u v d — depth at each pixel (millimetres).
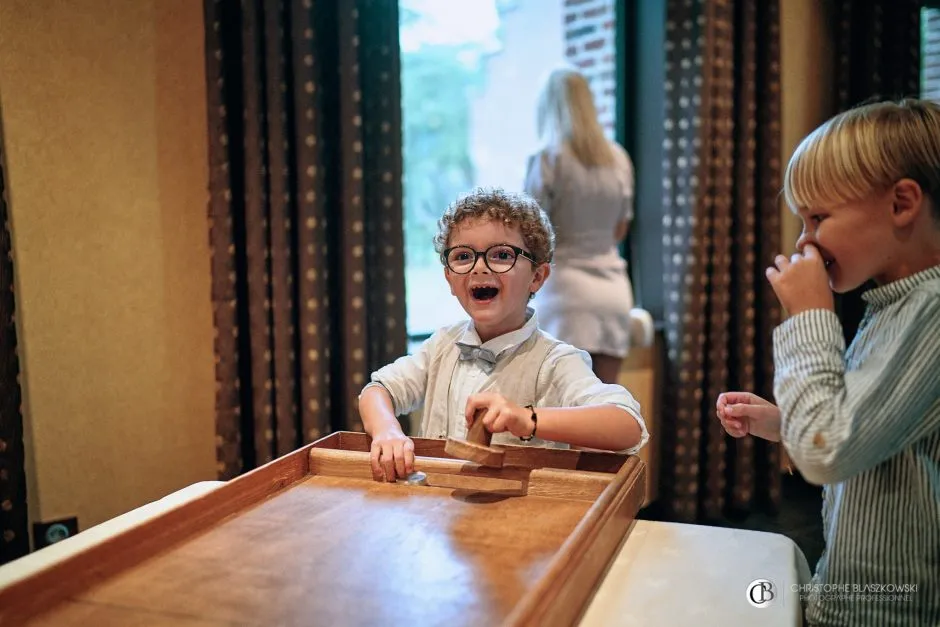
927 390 702
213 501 845
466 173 4844
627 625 693
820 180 764
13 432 1575
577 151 2246
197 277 1964
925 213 739
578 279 2281
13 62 1662
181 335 1951
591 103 2281
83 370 1804
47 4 1697
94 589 687
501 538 792
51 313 1748
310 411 1903
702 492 2570
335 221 1963
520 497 924
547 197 2244
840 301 2803
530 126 3842
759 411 958
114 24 1794
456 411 1157
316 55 1852
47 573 668
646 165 2781
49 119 1716
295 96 1838
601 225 2305
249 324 1916
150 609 650
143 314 1888
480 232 1099
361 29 1949
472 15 3250
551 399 1130
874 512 776
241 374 1951
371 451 1010
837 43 2785
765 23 2490
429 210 4875
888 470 765
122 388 1867
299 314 1910
